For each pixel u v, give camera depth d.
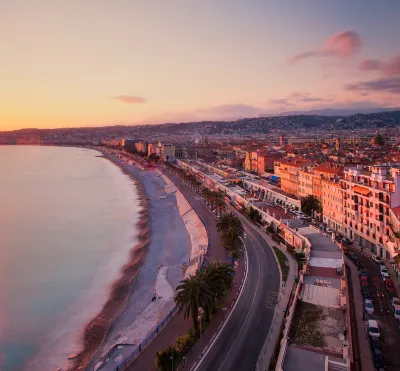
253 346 63.38
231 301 79.56
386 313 70.38
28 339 82.69
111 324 86.44
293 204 156.00
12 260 131.00
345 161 170.88
